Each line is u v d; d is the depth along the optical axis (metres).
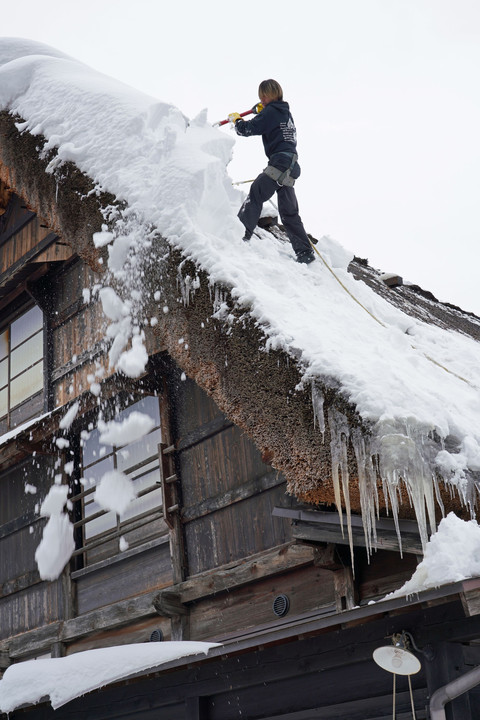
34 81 6.96
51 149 6.44
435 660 4.07
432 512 3.99
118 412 7.80
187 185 5.48
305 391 4.39
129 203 5.73
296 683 4.87
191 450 6.91
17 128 6.75
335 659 4.59
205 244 5.21
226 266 5.08
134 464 7.52
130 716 5.88
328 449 4.23
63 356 8.55
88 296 8.31
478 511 4.20
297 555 5.70
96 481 7.96
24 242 9.35
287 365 4.53
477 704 4.12
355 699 4.54
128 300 5.75
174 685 5.50
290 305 5.04
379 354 4.78
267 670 4.95
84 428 8.18
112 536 7.42
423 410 4.09
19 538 8.76
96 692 6.06
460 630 3.98
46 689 5.34
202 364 5.14
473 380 5.42
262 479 6.17
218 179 5.64
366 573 5.31
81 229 6.15
